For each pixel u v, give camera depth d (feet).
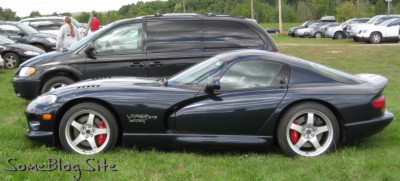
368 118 18.01
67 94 17.99
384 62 51.13
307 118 17.76
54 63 27.17
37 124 18.17
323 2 297.12
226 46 26.58
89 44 27.12
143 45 26.84
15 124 23.07
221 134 17.93
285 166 16.55
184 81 18.75
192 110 17.78
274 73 18.30
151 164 16.58
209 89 17.81
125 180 14.80
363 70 46.34
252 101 17.74
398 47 65.87
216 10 274.77
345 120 17.80
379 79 19.57
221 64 18.65
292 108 17.72
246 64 18.45
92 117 17.88
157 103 17.76
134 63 26.68
